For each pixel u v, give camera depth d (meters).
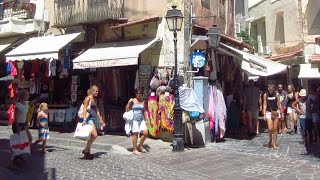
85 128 10.21
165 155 11.05
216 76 15.05
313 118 12.51
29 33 17.52
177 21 11.65
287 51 23.70
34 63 16.27
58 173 8.66
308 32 21.64
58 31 16.94
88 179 8.07
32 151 11.77
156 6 14.35
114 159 10.55
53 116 15.98
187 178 8.33
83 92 16.05
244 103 15.90
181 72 13.73
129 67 15.02
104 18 14.56
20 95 9.59
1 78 17.91
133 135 11.27
